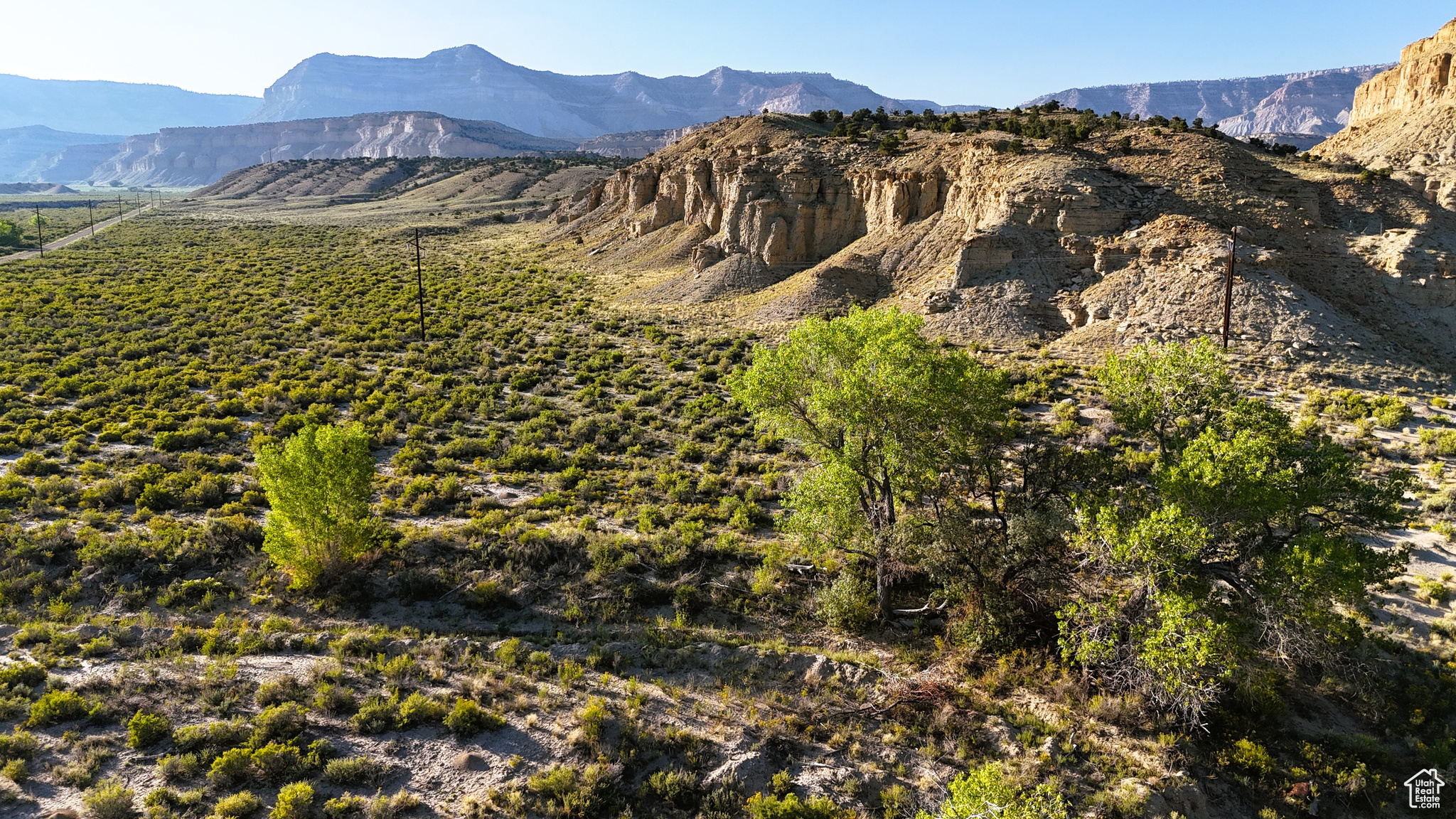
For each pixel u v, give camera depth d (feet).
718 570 79.97
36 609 67.56
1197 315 158.20
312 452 72.49
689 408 143.74
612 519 94.12
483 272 327.67
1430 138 232.32
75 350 189.57
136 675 55.21
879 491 73.31
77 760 46.01
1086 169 202.08
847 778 49.32
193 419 132.16
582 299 264.11
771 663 62.95
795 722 54.75
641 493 102.83
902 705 57.11
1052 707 57.62
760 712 56.29
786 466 112.27
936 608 70.28
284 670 57.67
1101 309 168.55
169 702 52.19
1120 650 57.88
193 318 228.84
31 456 107.65
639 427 133.18
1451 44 250.57
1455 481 97.40
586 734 51.11
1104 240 181.68
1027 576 66.33
